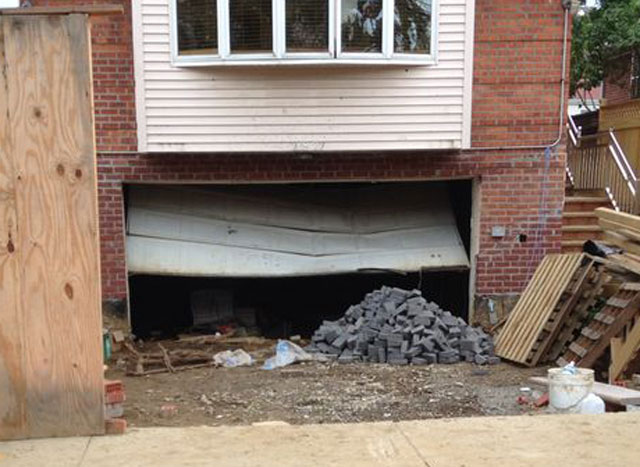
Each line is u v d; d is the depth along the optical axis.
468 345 7.50
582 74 14.50
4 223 3.14
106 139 8.00
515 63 8.14
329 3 7.36
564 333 7.43
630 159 12.16
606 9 14.16
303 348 8.00
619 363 6.50
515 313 7.93
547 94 8.23
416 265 8.79
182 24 7.54
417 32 7.73
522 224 8.45
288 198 9.69
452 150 8.16
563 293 7.39
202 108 7.67
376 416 5.66
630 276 7.25
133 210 8.90
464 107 7.88
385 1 7.45
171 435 3.45
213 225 9.03
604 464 3.12
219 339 8.62
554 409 5.15
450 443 3.38
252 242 8.92
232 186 9.59
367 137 7.81
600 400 5.09
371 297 8.21
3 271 3.17
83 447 3.22
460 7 7.75
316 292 10.80
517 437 3.47
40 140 3.13
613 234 8.14
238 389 6.50
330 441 3.40
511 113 8.23
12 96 3.11
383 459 3.15
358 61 7.46
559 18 8.10
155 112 7.65
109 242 8.16
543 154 8.33
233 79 7.64
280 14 7.32
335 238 9.18
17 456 3.10
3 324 3.20
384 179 8.36
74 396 3.32
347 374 7.02
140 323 9.92
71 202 3.17
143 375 7.05
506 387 6.52
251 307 10.14
